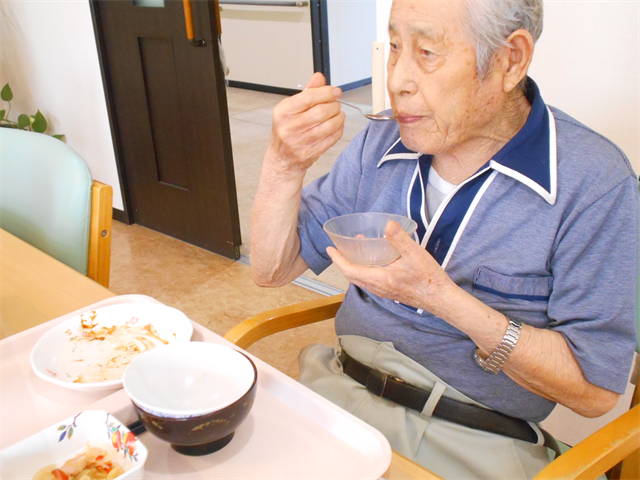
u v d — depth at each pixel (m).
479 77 0.87
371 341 1.11
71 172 1.26
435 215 1.03
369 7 6.24
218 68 2.48
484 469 0.98
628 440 0.84
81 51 3.02
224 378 0.72
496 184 0.98
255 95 6.40
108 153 3.22
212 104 2.55
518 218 0.96
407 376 1.05
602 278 0.92
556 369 0.92
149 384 0.70
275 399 0.77
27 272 1.09
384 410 1.05
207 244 2.96
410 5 0.84
